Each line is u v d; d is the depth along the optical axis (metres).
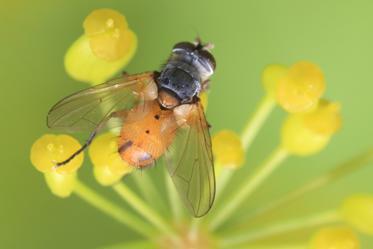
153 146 0.06
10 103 0.08
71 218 0.08
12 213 0.08
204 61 0.06
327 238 0.07
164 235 0.07
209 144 0.06
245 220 0.07
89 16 0.07
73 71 0.07
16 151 0.08
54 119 0.06
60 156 0.06
